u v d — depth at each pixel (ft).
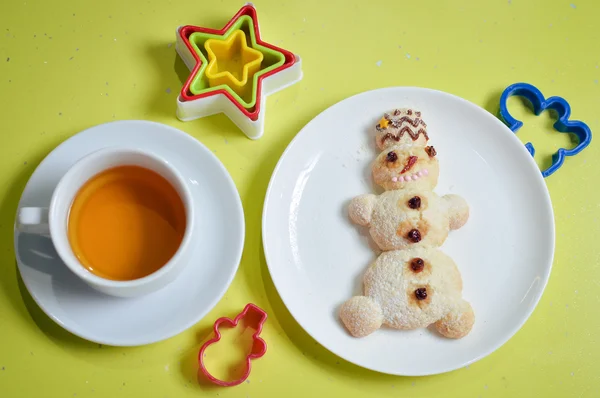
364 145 1.75
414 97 1.75
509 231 1.71
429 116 1.76
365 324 1.59
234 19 1.75
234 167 1.76
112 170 1.49
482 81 1.86
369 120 1.76
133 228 1.51
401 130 1.69
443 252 1.69
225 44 1.74
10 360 1.63
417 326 1.60
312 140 1.73
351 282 1.67
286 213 1.70
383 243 1.64
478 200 1.73
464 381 1.68
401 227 1.62
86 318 1.51
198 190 1.58
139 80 1.79
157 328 1.52
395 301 1.59
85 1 1.82
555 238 1.75
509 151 1.74
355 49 1.85
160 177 1.50
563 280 1.75
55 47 1.80
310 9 1.87
